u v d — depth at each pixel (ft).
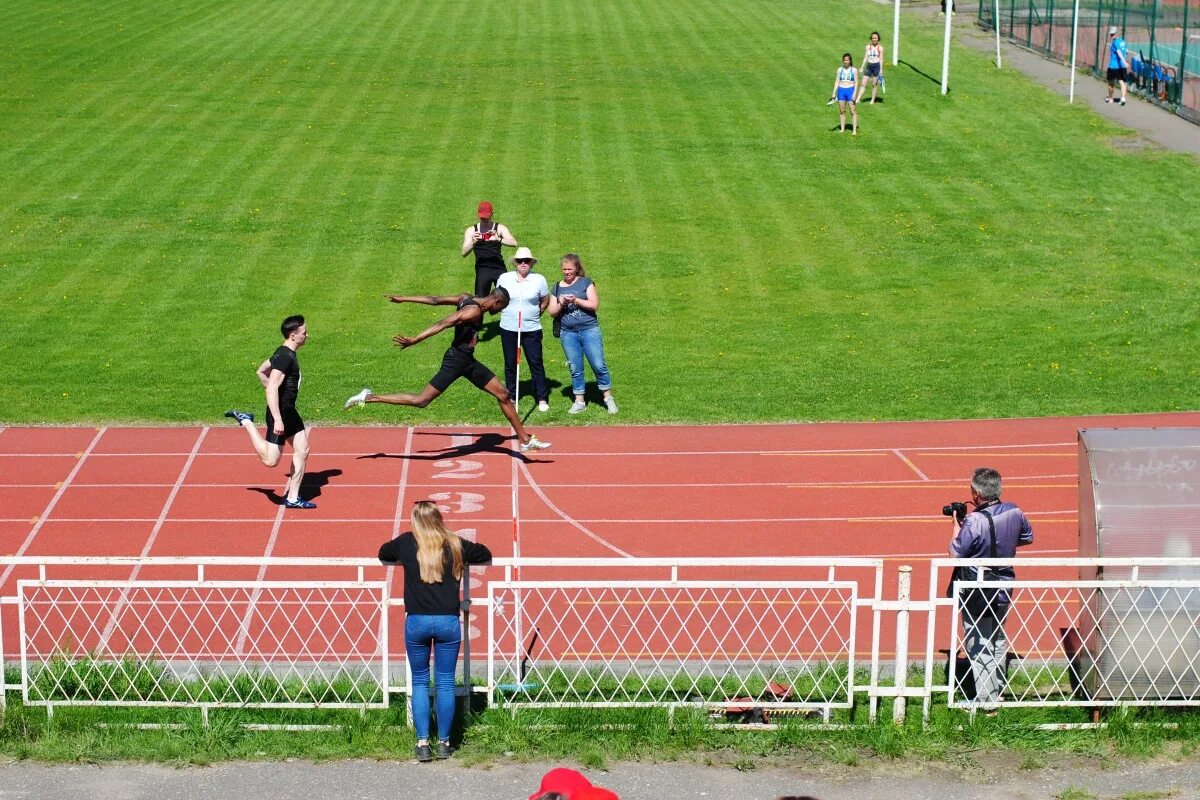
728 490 55.01
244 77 127.85
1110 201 97.76
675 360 71.97
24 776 32.55
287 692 36.27
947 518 52.19
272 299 80.07
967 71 133.69
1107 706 34.96
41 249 87.15
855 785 32.55
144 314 77.36
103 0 157.38
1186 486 35.04
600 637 40.93
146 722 34.81
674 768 33.17
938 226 93.25
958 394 67.05
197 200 96.48
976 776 32.94
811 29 150.10
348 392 66.69
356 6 157.07
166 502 52.85
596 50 139.74
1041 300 80.94
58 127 112.16
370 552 48.08
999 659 35.24
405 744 33.83
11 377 67.87
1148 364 71.26
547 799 21.76
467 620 34.50
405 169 103.91
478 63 134.31
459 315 55.21
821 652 39.88
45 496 53.31
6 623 41.50
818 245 89.97
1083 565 35.40
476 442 60.44
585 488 55.06
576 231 91.71
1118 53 120.37
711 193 99.55
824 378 69.46
